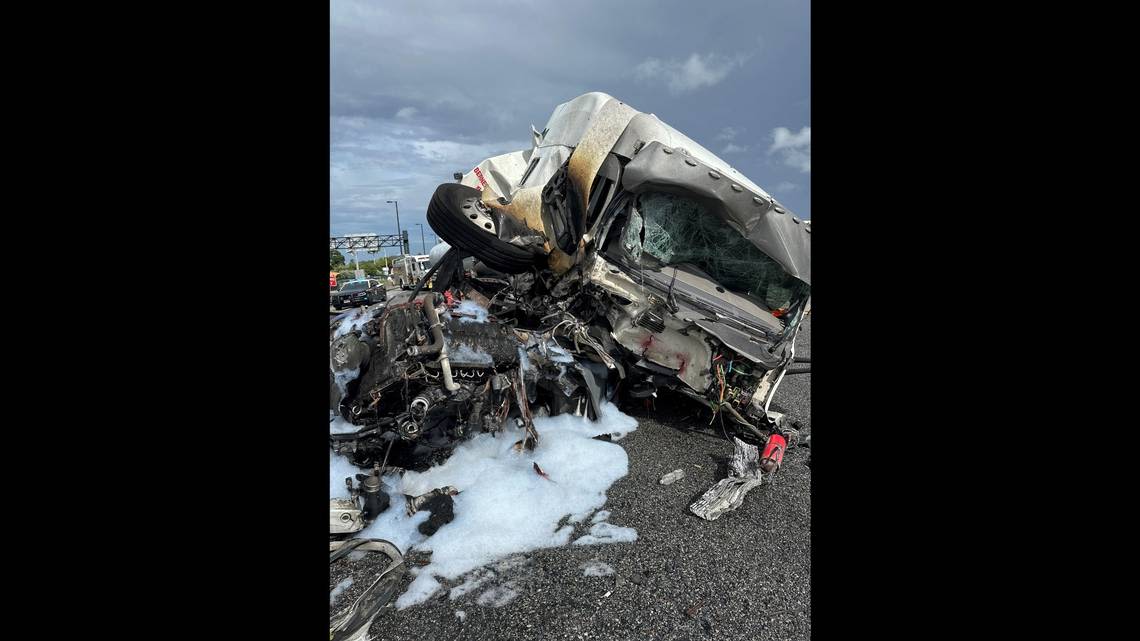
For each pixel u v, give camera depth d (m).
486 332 3.55
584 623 2.20
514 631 2.15
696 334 4.18
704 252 4.67
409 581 2.45
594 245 4.25
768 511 3.16
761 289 4.72
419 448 3.22
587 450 3.74
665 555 2.67
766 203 4.04
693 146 4.74
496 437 3.65
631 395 4.66
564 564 2.58
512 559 2.62
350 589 2.41
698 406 4.85
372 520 2.84
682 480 3.54
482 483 3.18
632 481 3.47
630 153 4.19
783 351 4.29
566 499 3.15
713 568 2.58
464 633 2.14
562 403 4.16
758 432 4.18
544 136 5.84
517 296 5.20
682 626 2.20
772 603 2.35
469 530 2.78
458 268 5.07
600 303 4.40
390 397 3.18
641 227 4.30
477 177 6.12
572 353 4.45
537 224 4.91
